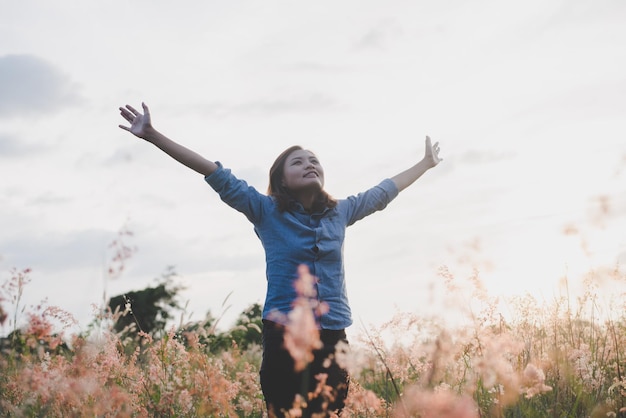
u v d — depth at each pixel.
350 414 2.88
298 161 4.19
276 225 3.96
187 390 3.01
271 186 4.32
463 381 2.75
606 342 4.08
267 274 3.92
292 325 1.92
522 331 3.58
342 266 4.02
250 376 3.77
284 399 3.55
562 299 3.95
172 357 3.38
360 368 2.36
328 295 3.81
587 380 3.54
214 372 3.01
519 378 2.26
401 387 2.83
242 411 3.86
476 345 2.46
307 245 3.87
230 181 4.01
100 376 3.00
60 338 2.84
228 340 4.65
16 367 3.05
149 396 3.24
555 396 3.35
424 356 2.74
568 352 3.58
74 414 2.73
